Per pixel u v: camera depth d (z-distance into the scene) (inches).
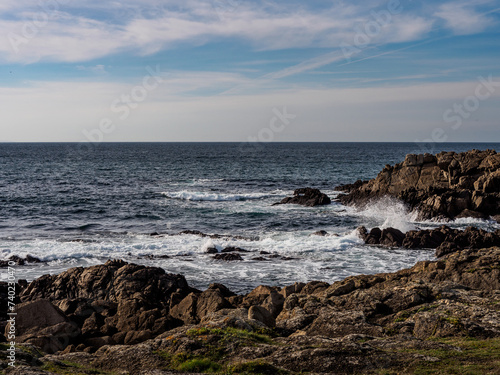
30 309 538.3
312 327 458.6
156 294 708.0
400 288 541.6
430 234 1157.1
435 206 1519.4
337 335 434.6
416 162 1790.1
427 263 671.1
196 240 1202.6
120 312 626.2
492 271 581.3
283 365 333.4
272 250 1108.5
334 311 491.8
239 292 810.8
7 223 1459.2
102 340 516.1
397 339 392.5
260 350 362.3
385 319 474.9
